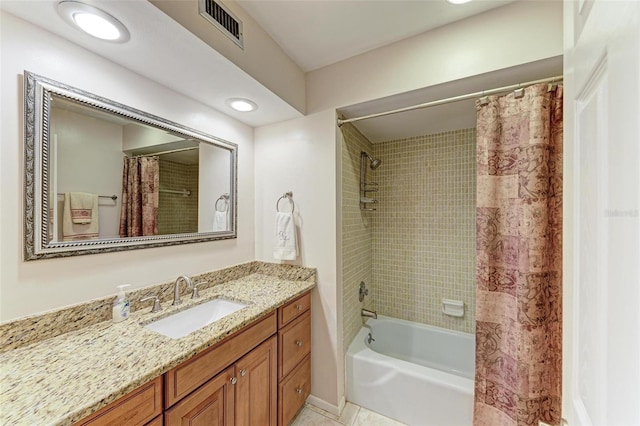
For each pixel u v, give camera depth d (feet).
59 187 3.39
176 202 4.95
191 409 3.20
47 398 2.25
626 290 1.14
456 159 7.41
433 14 4.37
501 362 4.51
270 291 5.29
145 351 3.04
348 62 5.57
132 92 4.20
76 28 3.24
